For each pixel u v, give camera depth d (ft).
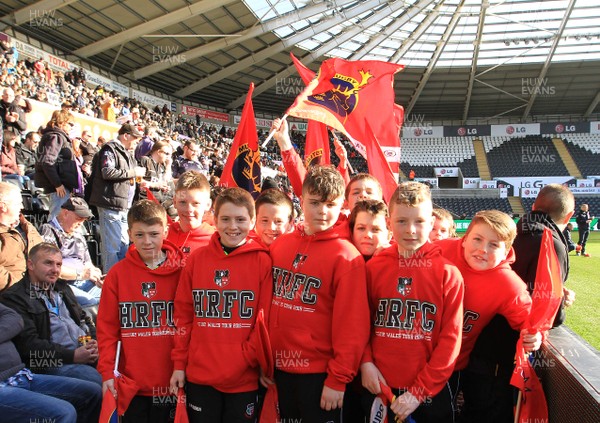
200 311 8.09
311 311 7.77
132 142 17.39
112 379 8.17
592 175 105.91
